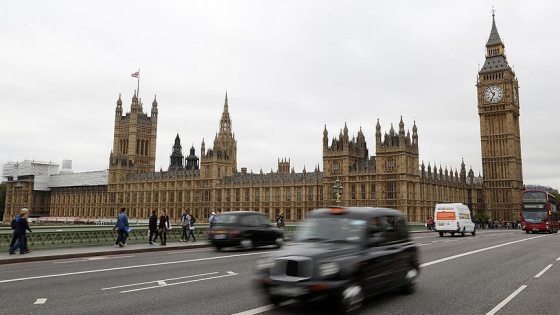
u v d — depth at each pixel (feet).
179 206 519.19
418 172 355.36
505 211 470.39
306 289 39.22
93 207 638.94
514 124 491.31
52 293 50.62
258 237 107.65
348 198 367.66
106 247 109.19
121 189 599.98
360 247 44.32
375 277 44.47
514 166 474.08
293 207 407.85
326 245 43.98
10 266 76.54
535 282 59.67
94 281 58.85
